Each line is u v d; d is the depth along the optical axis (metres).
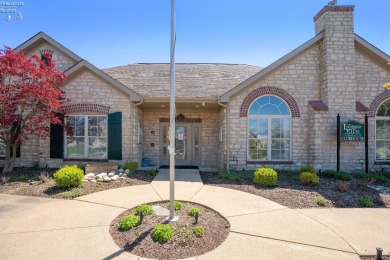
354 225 4.70
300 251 3.69
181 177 8.71
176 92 10.62
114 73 13.05
